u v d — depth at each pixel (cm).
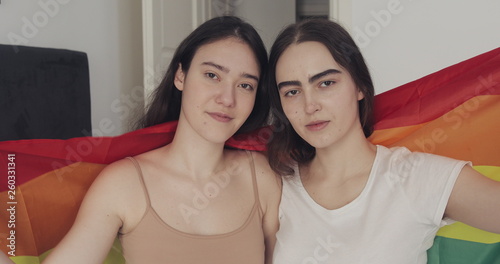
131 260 143
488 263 151
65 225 161
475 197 129
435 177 134
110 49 315
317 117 141
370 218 138
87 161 160
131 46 330
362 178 145
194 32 149
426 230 136
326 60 140
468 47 260
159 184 145
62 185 159
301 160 157
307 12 482
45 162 157
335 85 141
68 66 279
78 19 295
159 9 291
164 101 163
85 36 300
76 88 282
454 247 152
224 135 145
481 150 161
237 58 145
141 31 337
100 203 139
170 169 148
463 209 131
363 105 153
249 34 148
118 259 155
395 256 134
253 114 162
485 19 256
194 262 140
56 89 272
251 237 146
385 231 135
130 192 141
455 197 132
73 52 283
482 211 128
